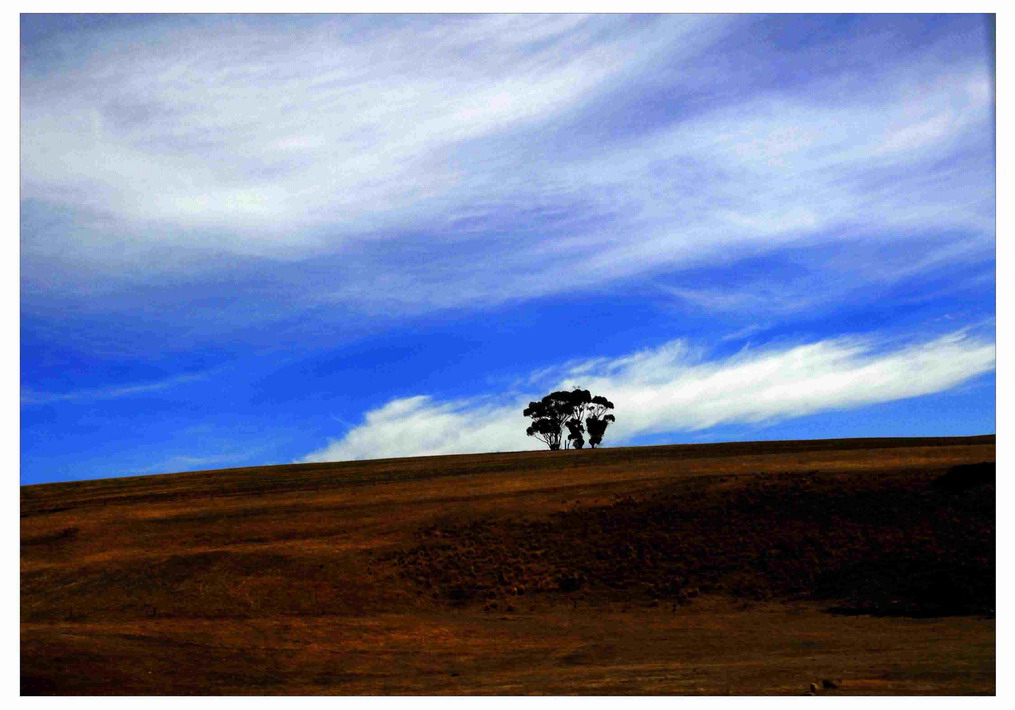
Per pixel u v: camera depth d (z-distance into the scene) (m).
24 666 17.72
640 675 17.36
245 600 31.84
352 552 38.75
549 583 33.62
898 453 49.06
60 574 35.94
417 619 28.70
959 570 28.23
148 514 49.75
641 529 38.22
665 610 29.27
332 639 23.69
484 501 47.53
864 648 19.84
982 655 17.62
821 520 35.72
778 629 24.48
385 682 17.88
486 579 34.59
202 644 21.97
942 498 35.41
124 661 19.08
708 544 35.28
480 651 22.14
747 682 15.66
